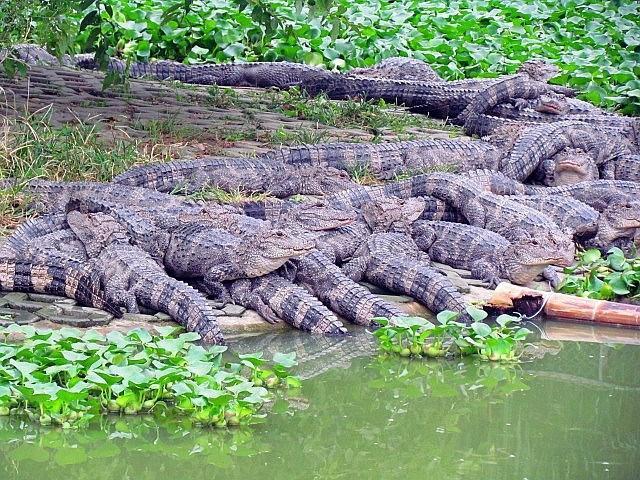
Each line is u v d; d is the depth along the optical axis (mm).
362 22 26969
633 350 10664
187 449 7684
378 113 20875
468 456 7668
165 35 25984
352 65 26031
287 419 8375
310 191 15273
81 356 8391
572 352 10555
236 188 14734
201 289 11398
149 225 11609
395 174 16422
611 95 24031
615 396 9133
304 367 9719
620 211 14234
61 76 22000
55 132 15836
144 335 8914
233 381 8422
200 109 20047
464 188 14258
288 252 10930
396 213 13094
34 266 10719
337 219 12281
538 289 12625
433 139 18219
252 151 17016
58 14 17250
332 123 19984
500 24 28391
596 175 17359
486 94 21172
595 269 12859
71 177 14422
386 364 9938
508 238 13539
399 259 11906
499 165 17172
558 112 21391
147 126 17828
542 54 26703
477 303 11750
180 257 11367
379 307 10969
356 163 16312
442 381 9484
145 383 8117
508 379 9602
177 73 24141
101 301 10461
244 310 10992
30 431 7883
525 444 7969
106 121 18047
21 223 12469
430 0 30906
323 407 8680
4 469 7207
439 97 22328
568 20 30062
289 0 26297
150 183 14320
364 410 8641
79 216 11672
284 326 10867
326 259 11523
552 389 9328
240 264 11078
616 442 7953
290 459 7574
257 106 21000
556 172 17312
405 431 8188
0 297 10641
